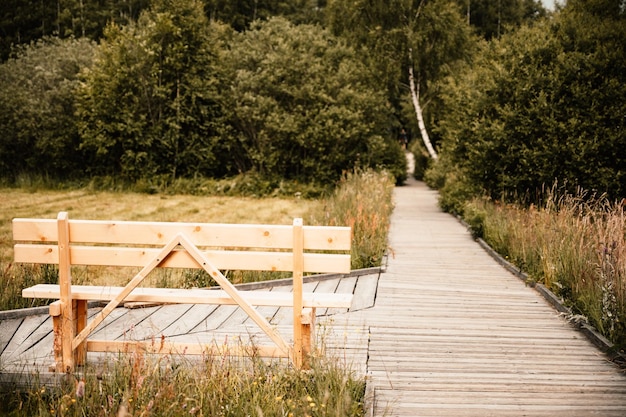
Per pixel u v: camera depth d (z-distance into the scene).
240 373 4.32
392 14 27.50
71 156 26.30
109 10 41.19
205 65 25.61
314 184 24.62
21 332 5.79
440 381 4.62
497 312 6.82
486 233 12.00
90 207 19.45
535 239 9.05
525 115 14.98
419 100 29.33
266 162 24.78
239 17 42.62
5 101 25.36
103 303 6.78
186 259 4.52
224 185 24.25
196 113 25.34
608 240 6.67
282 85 25.03
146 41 24.52
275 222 17.17
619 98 14.27
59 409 3.85
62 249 4.50
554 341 5.70
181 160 25.11
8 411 4.18
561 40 15.49
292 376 4.30
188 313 6.51
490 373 4.82
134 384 3.87
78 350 4.64
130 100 24.95
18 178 25.31
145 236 4.53
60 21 39.31
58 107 25.45
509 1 43.34
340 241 4.45
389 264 9.91
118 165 25.86
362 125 25.09
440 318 6.54
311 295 4.71
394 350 5.40
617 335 5.41
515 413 4.03
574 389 4.47
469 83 18.00
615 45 14.88
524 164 14.55
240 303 4.50
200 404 3.71
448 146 19.14
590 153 14.17
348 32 28.56
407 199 24.05
